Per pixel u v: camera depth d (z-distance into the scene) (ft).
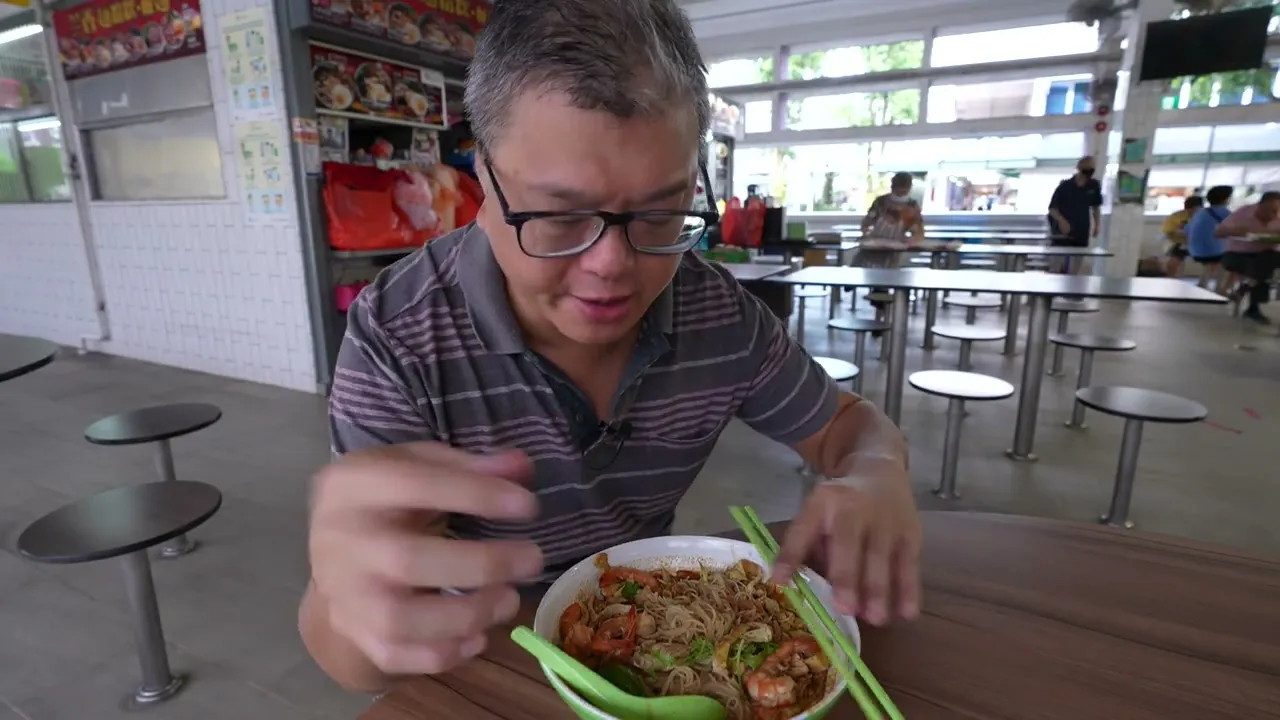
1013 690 2.25
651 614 2.40
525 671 2.32
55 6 14.58
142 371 15.51
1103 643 2.47
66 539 4.91
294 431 11.55
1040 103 30.58
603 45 1.79
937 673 2.32
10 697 5.69
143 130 14.78
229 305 14.33
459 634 1.46
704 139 2.13
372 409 2.54
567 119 1.81
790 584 2.32
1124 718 2.14
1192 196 29.27
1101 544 3.13
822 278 13.29
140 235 15.34
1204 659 2.39
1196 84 29.07
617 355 2.86
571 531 3.03
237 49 12.24
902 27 30.25
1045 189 34.19
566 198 1.92
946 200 36.06
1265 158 31.73
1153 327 21.39
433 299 2.66
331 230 12.55
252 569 7.51
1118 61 28.02
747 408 3.36
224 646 6.27
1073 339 12.13
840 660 2.05
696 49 2.10
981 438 11.61
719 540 2.72
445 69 14.16
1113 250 27.12
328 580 1.54
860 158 36.24
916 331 20.99
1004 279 12.83
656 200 1.98
